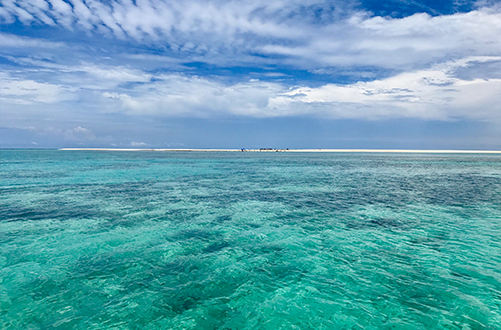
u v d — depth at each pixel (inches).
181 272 401.4
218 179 1411.2
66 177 1467.8
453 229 594.6
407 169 2016.5
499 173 1728.6
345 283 371.9
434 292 348.5
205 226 617.6
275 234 565.0
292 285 367.6
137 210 756.6
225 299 335.9
